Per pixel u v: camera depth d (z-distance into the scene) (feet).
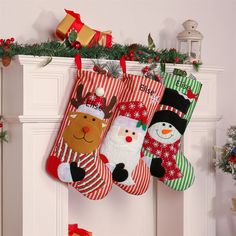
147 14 9.02
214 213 8.96
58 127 7.23
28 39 7.79
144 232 9.14
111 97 7.22
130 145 7.38
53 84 7.13
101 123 7.10
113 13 8.64
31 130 7.02
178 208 8.69
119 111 7.49
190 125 8.54
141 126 7.47
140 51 7.82
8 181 7.45
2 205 7.68
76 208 8.39
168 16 9.27
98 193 7.16
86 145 7.02
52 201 7.22
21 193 7.00
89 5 8.38
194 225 8.74
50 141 7.18
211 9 9.84
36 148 7.07
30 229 7.05
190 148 8.57
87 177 7.07
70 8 8.18
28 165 7.00
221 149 8.63
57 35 7.63
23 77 6.86
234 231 10.27
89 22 8.39
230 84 10.17
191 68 8.36
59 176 7.02
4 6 7.57
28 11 7.78
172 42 9.32
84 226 8.50
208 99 8.71
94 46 7.47
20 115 6.95
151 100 7.57
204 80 8.64
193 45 8.55
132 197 8.97
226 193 10.17
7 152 7.46
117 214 8.84
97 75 7.13
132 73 7.86
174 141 7.92
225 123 10.13
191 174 8.07
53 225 7.23
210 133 8.79
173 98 7.86
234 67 10.19
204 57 9.79
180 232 8.66
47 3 7.95
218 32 9.97
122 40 8.76
